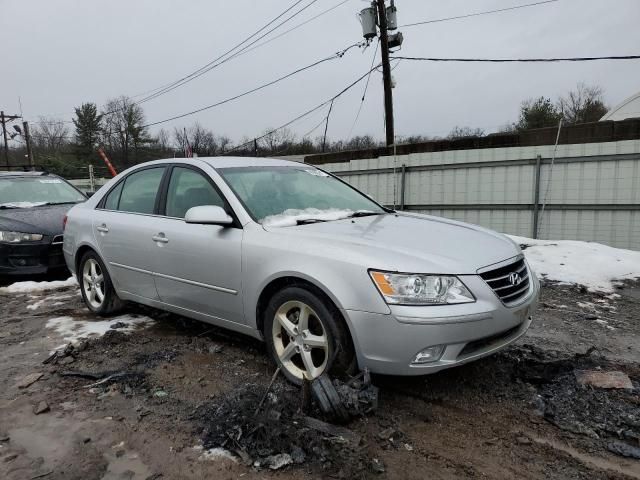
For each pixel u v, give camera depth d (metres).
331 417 2.90
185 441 2.84
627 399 3.29
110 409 3.24
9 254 6.80
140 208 4.66
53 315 5.36
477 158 11.04
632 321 5.00
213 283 3.85
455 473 2.55
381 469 2.54
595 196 9.73
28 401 3.40
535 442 2.82
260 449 2.69
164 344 4.34
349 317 3.03
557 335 4.57
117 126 62.19
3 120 47.91
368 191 12.99
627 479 2.50
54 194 8.58
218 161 4.38
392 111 15.99
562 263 7.22
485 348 3.12
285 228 3.59
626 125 9.57
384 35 15.62
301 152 42.44
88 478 2.56
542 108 35.91
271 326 3.51
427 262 3.03
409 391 3.40
